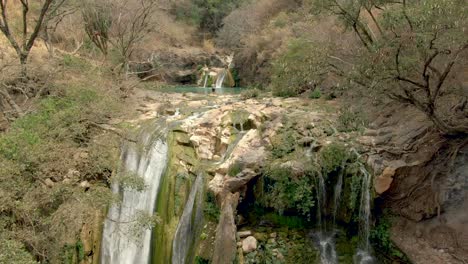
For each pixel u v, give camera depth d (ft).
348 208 24.53
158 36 96.73
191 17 117.39
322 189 25.17
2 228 20.13
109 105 37.70
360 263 23.39
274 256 23.84
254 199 26.23
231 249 23.20
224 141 31.58
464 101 24.27
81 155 30.27
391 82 22.47
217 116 35.96
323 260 23.71
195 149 31.53
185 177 29.09
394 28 21.45
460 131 22.95
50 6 50.24
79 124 32.37
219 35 110.42
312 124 29.78
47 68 40.04
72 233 26.43
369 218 23.80
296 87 33.63
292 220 25.31
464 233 21.49
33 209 22.57
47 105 31.94
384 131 27.63
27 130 26.03
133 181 26.50
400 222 23.57
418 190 23.32
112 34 62.85
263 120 33.37
